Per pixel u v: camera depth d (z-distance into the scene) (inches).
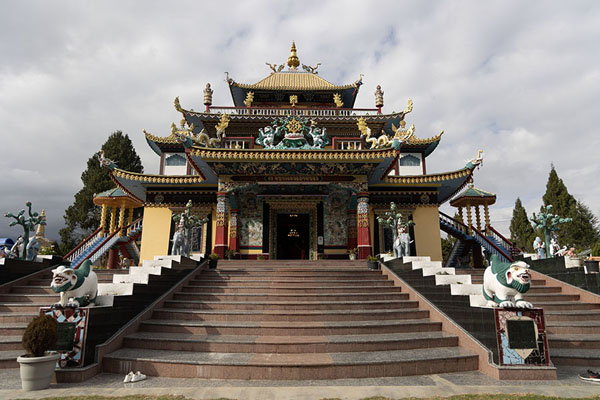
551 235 686.5
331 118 1090.7
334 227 976.3
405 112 1059.9
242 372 301.4
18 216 563.2
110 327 349.4
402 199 1011.9
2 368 321.4
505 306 313.6
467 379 297.9
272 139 884.0
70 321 312.8
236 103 1381.6
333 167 831.7
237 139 901.2
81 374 294.2
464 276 439.5
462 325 374.6
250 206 982.4
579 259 545.3
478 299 357.1
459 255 1179.3
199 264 633.0
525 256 755.4
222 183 853.2
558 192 1966.0
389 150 797.2
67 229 1825.8
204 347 346.0
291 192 962.7
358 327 384.2
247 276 585.3
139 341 359.6
